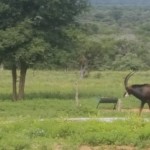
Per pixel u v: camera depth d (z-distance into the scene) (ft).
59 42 211.00
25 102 179.73
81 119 120.16
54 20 210.79
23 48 196.65
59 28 211.82
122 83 297.33
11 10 202.69
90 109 155.12
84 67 280.10
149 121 111.55
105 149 91.66
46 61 202.28
